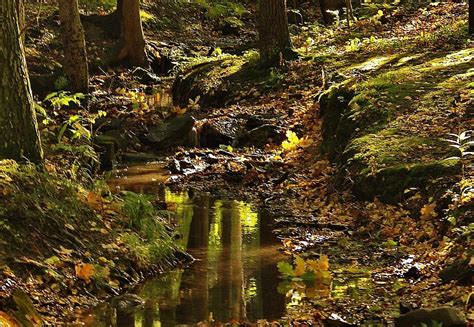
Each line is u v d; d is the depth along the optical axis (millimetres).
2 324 5895
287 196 12188
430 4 27188
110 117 18422
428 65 16062
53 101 14453
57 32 28312
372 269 8312
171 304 7168
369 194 10672
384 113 12984
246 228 10281
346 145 12773
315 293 7477
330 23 31391
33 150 8727
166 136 16859
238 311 6938
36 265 7086
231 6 38125
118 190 12820
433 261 8086
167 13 35438
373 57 19156
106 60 27656
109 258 7922
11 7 8641
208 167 14586
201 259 8836
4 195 7609
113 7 33719
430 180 9984
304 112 16594
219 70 22000
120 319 6715
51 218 7809
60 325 6488
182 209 11469
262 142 16109
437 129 11758
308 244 9422
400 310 6691
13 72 8617
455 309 6109
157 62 28781
